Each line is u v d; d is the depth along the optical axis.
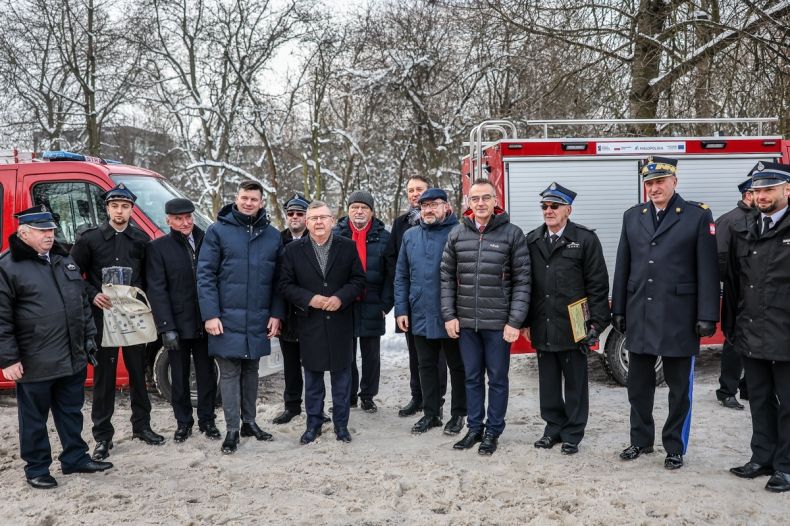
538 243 4.88
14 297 4.18
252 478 4.43
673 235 4.49
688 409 4.52
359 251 6.07
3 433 5.53
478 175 6.91
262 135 20.64
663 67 11.58
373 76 18.94
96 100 21.16
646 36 11.15
